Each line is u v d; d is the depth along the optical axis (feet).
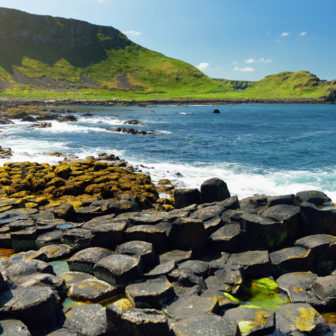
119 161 70.54
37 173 47.78
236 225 22.06
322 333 13.60
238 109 337.93
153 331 12.21
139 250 18.54
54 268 20.11
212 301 15.10
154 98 467.11
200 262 18.65
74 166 58.13
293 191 49.19
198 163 72.84
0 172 51.90
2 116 167.22
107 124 161.07
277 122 191.21
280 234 20.20
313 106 440.04
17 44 557.33
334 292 15.39
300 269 18.48
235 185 52.85
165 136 122.52
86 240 22.13
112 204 28.81
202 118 213.46
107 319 12.91
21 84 463.01
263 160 78.07
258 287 17.61
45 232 24.56
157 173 62.64
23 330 11.98
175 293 16.16
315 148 95.81
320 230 20.65
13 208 31.24
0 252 23.67
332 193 48.16
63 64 586.04
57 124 153.79
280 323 14.10
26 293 13.84
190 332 12.57
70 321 13.92
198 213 24.22
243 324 13.87
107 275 17.16
